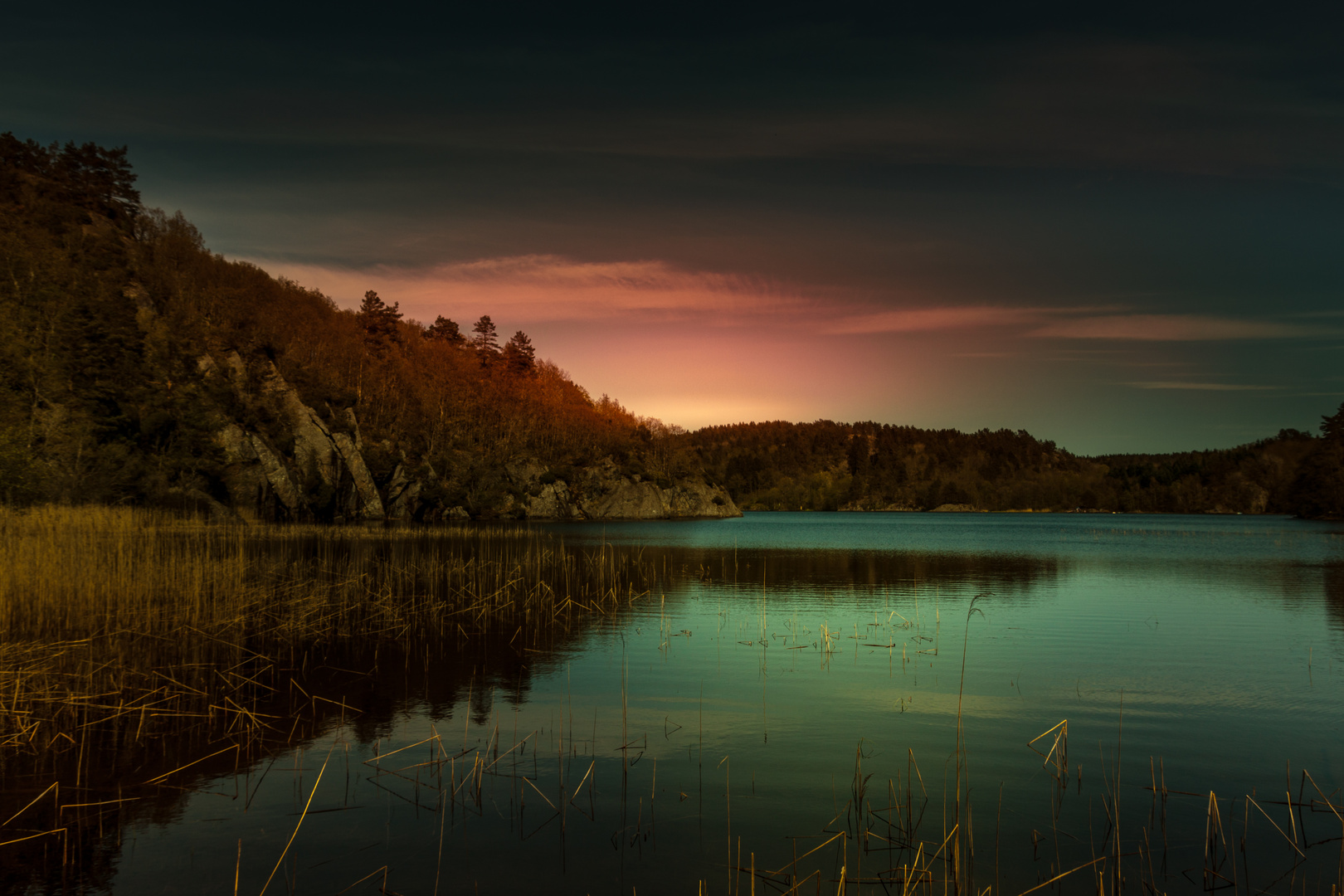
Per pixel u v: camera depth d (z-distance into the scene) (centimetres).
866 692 1526
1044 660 1844
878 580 3678
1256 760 1151
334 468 8719
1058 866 816
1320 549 6353
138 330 7562
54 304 6725
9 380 5784
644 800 979
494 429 14325
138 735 1190
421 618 2284
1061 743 1216
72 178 9944
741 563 4591
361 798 970
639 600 2866
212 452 7119
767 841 869
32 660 1498
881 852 847
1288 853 848
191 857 809
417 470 10931
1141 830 908
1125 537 8856
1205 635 2206
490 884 763
